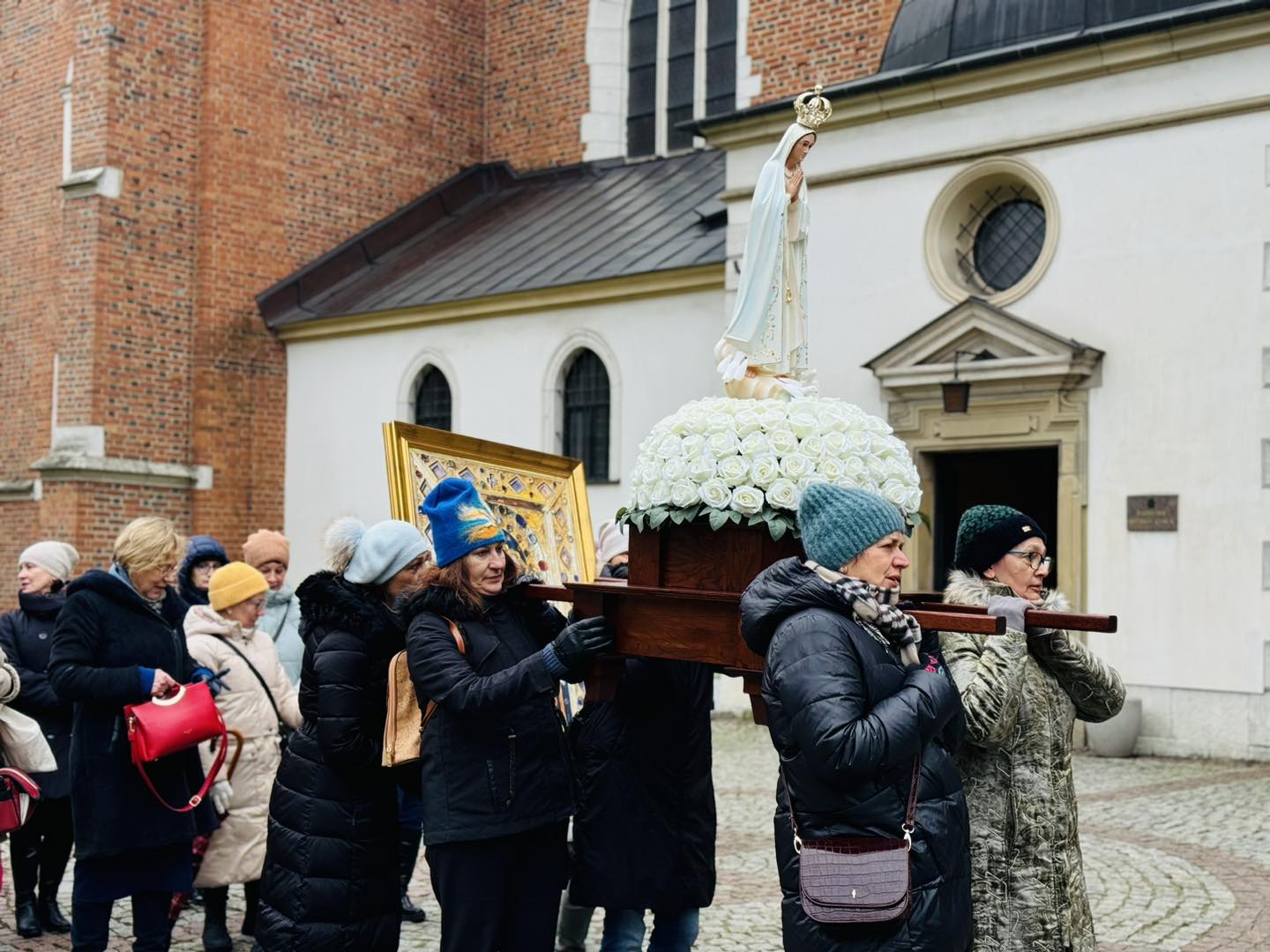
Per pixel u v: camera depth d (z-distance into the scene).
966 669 3.74
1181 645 12.03
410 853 6.78
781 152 4.83
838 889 3.12
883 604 3.26
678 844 4.83
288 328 20.69
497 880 4.26
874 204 14.09
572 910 5.82
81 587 5.55
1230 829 8.71
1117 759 11.91
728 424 3.97
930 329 13.45
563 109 23.34
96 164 19.33
